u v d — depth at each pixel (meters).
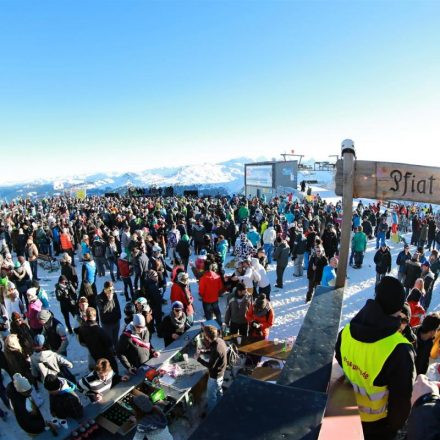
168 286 11.35
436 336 4.73
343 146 2.29
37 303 7.16
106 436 4.66
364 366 1.55
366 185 2.25
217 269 8.52
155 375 5.43
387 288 1.55
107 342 5.70
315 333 1.93
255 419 1.12
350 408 1.51
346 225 2.34
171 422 5.27
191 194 38.62
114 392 5.07
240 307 6.80
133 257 9.88
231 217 16.48
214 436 1.07
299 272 12.02
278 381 1.57
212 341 5.37
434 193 2.12
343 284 2.48
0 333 6.52
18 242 13.93
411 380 1.48
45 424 4.98
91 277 8.70
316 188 43.84
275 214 17.20
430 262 9.50
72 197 42.62
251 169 39.28
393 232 17.52
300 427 1.08
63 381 4.71
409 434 1.50
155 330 8.09
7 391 4.92
